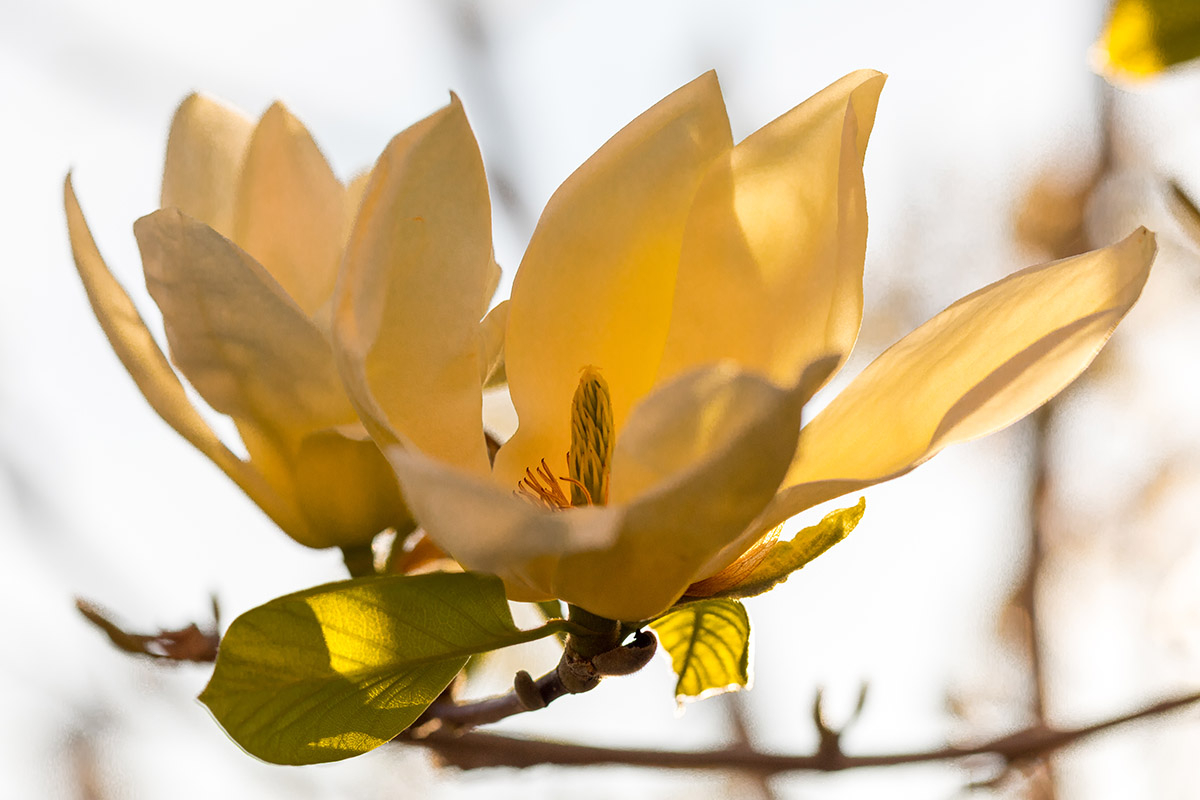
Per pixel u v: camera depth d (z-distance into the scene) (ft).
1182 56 2.84
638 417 2.44
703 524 2.46
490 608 2.54
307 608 2.53
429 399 2.54
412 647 2.55
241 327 2.61
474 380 2.56
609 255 2.59
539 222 2.60
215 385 2.63
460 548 2.43
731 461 2.43
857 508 2.58
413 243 2.53
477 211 2.55
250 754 2.54
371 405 2.48
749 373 2.43
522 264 2.60
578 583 2.50
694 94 2.60
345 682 2.55
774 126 2.58
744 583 2.58
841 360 2.53
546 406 2.60
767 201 2.58
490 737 2.95
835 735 3.08
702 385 2.43
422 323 2.54
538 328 2.60
